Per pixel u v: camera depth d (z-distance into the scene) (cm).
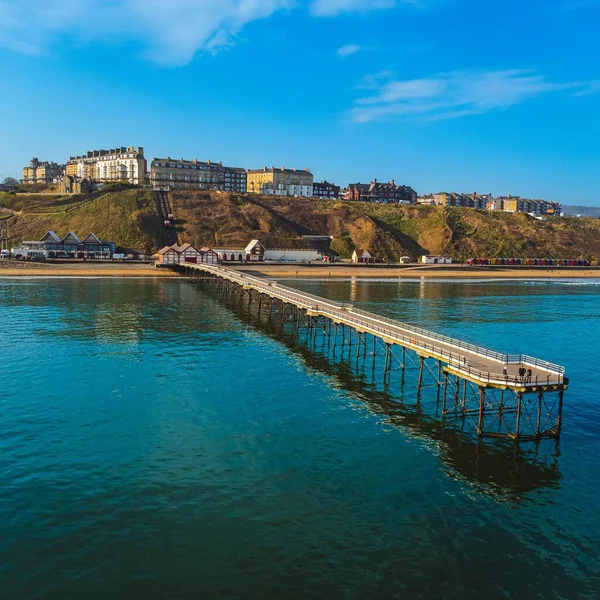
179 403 4244
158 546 2388
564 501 2881
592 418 4128
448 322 8281
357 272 16050
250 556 2331
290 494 2858
